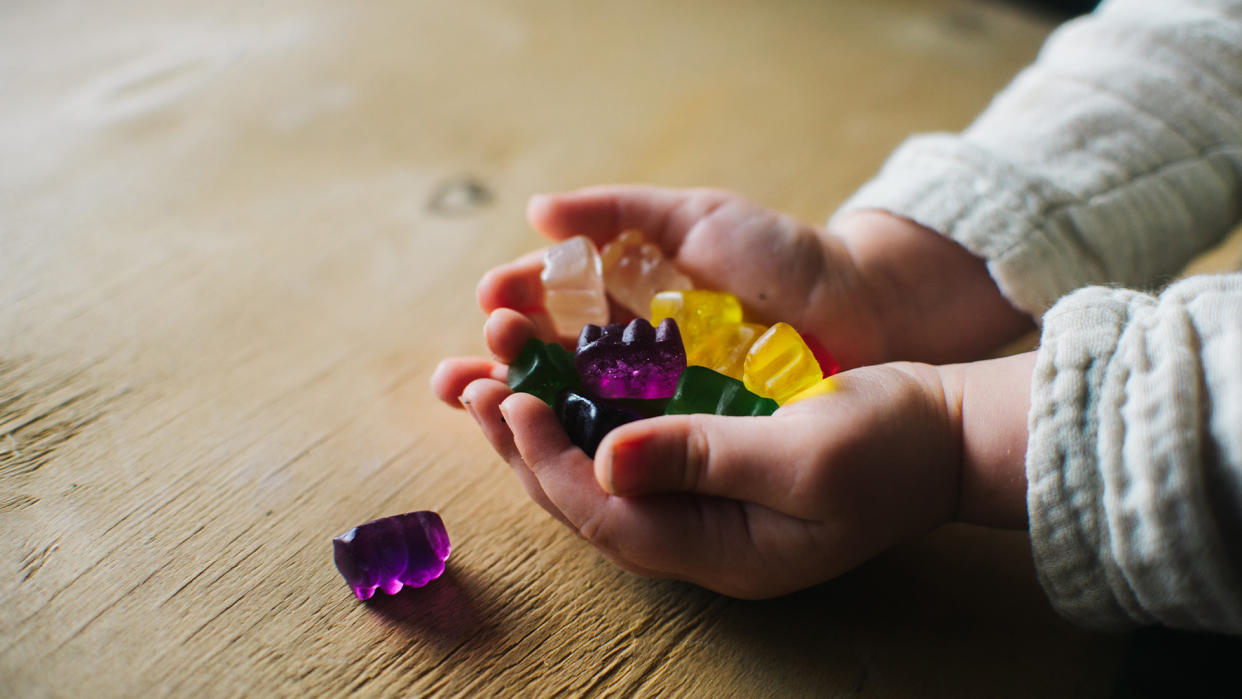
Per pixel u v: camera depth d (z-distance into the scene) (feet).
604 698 0.85
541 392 0.92
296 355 1.07
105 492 0.95
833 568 0.87
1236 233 1.22
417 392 1.05
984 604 0.91
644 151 1.34
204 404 1.02
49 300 1.11
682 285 1.02
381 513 0.95
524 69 1.51
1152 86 1.08
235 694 0.84
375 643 0.87
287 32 1.59
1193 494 0.79
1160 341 0.82
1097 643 0.89
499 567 0.92
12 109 1.36
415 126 1.37
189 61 1.49
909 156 1.08
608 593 0.91
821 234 1.04
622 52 1.57
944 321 1.04
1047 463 0.83
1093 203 1.02
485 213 1.25
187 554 0.91
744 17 1.70
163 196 1.24
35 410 1.00
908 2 1.77
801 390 0.91
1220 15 1.10
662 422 0.84
